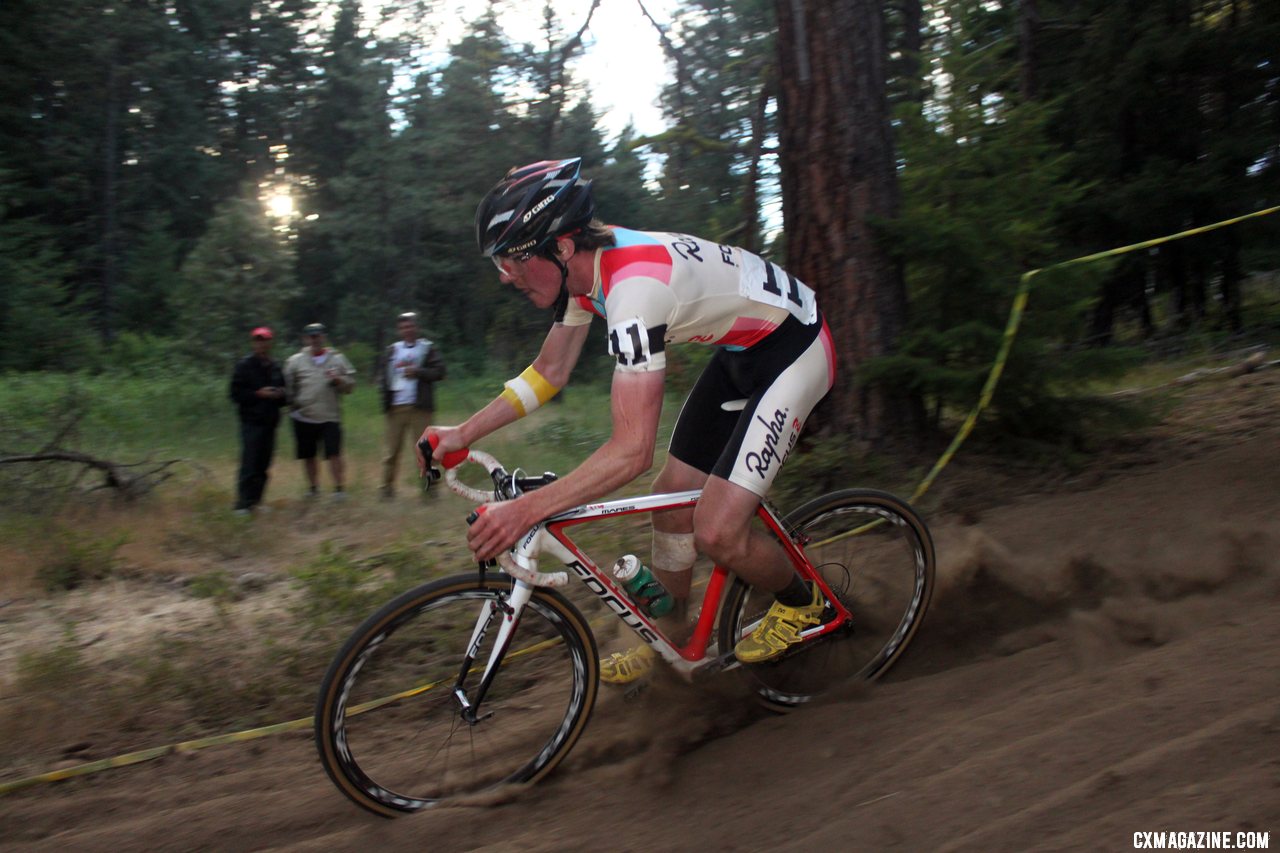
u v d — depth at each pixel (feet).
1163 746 6.65
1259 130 47.47
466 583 8.14
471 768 8.66
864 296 18.12
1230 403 21.43
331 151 119.34
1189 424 19.95
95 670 12.28
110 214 91.61
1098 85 48.11
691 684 9.36
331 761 7.87
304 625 13.32
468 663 8.48
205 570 17.95
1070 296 18.17
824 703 9.61
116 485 22.48
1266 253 52.70
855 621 10.09
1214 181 45.37
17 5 77.77
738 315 8.37
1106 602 10.27
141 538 19.40
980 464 17.99
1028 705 8.15
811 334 8.79
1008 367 17.60
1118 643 9.45
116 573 17.38
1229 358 28.50
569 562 8.43
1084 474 17.03
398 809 8.19
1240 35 45.01
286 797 8.83
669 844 7.31
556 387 8.88
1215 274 51.42
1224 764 6.27
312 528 21.53
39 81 86.43
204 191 109.81
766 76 25.25
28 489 21.54
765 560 8.74
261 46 116.37
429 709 9.16
